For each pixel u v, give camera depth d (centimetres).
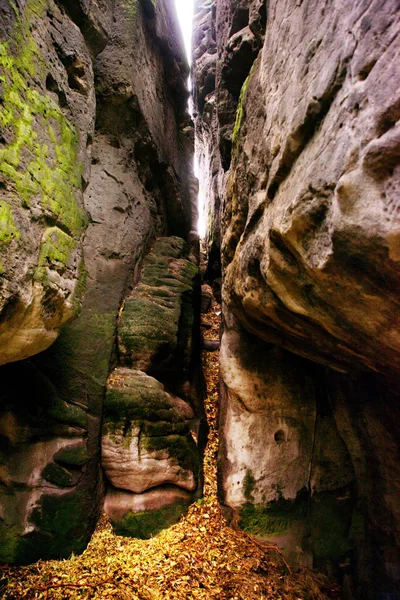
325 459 440
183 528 438
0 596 323
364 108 158
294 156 229
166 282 640
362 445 401
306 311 254
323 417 458
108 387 465
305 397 475
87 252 533
